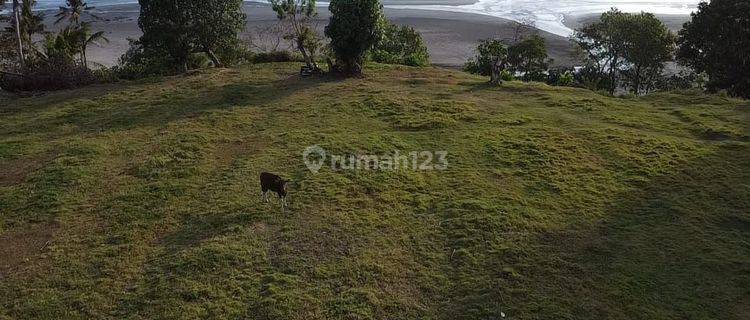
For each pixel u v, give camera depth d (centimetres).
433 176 1330
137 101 2020
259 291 900
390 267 962
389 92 2059
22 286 922
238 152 1490
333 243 1034
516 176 1330
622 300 877
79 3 3797
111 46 4669
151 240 1057
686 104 1947
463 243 1032
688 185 1277
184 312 848
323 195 1220
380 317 841
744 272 952
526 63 3366
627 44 3419
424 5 7075
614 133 1598
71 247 1036
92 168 1387
